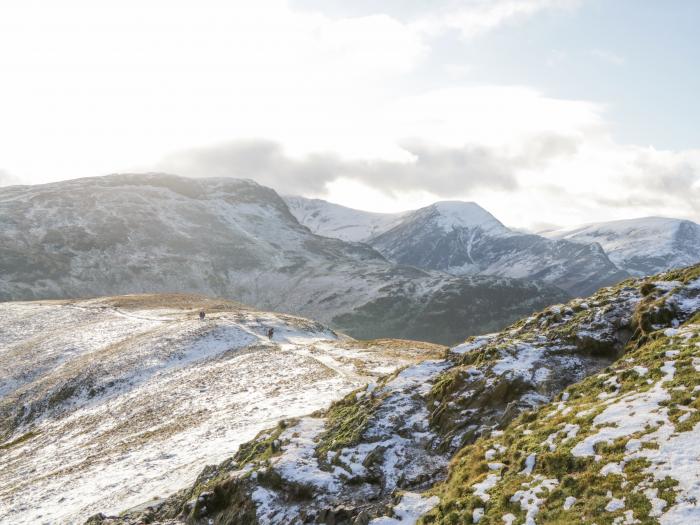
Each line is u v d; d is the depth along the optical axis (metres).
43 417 60.16
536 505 15.51
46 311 106.44
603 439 16.58
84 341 83.00
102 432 49.19
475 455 19.91
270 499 22.20
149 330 83.50
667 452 14.82
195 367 63.25
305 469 22.88
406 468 22.00
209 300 129.25
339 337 93.69
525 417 20.84
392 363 55.41
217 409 45.66
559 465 16.61
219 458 32.28
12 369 74.44
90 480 35.62
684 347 20.16
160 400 53.19
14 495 37.12
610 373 21.05
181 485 29.72
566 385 23.55
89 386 62.97
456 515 16.81
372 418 25.50
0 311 106.94
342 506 20.08
